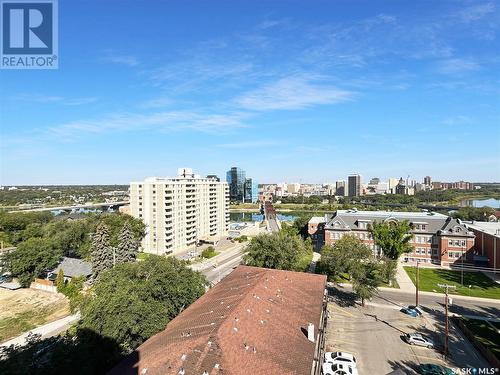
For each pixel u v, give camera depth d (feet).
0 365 113.91
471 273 300.61
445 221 343.26
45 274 296.71
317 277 185.88
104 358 130.11
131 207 424.05
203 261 365.20
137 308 137.39
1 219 477.77
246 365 91.50
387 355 157.28
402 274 297.94
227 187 582.76
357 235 362.74
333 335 177.27
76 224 410.31
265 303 135.64
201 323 118.21
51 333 194.49
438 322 194.80
